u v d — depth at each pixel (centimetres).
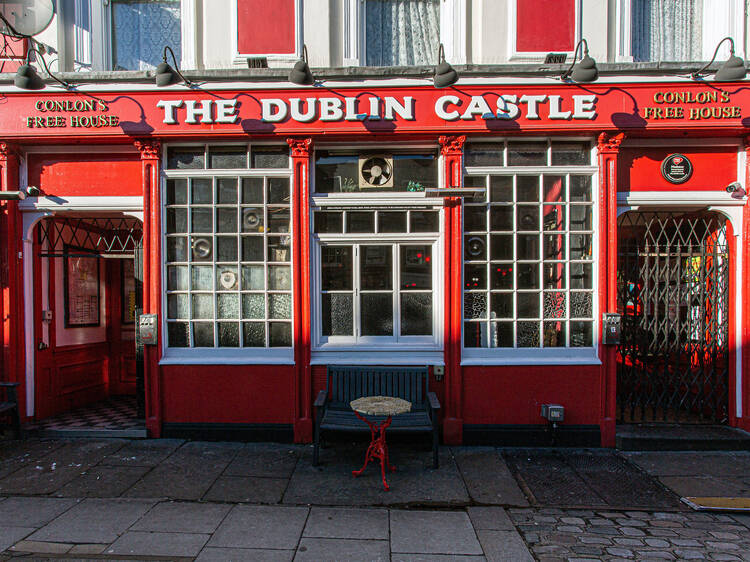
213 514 360
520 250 519
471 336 518
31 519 349
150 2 568
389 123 498
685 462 469
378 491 400
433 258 528
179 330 529
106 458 465
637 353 546
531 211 519
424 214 525
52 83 502
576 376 506
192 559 301
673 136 506
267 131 502
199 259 527
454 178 506
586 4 527
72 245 616
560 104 493
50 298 577
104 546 315
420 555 309
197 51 532
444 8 548
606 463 466
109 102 502
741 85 486
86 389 636
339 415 466
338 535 332
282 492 397
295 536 330
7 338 525
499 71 490
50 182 527
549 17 525
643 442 496
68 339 610
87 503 375
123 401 661
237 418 516
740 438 494
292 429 514
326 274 531
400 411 396
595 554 313
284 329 527
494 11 525
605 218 503
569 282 515
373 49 564
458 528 344
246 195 527
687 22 564
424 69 490
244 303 527
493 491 404
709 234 564
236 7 528
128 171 527
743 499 394
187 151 530
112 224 638
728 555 313
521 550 316
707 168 515
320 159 531
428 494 396
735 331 523
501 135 507
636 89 489
